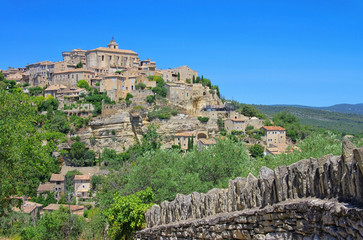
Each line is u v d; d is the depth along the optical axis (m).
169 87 176.25
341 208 9.52
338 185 10.27
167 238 23.30
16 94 51.50
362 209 8.82
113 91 176.75
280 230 12.60
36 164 46.69
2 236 56.22
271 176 13.36
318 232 10.77
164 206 25.03
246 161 42.41
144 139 159.75
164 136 163.25
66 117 170.00
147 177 41.72
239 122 167.12
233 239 15.68
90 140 165.50
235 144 44.75
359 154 9.01
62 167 148.62
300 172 11.95
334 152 31.50
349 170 9.68
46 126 54.75
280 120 186.88
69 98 182.88
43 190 127.44
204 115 172.50
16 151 42.28
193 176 38.72
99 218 56.22
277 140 157.88
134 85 183.25
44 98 184.38
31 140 48.16
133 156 150.12
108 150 161.75
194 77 196.25
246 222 14.65
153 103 171.12
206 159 41.81
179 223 21.33
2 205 48.22
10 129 43.56
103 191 63.59
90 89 189.12
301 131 164.25
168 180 38.59
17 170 43.59
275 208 12.69
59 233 58.47
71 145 159.62
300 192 12.06
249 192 14.82
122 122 164.88
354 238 9.15
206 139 154.62
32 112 52.25
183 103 175.38
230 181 16.50
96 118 167.00
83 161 158.88
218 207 17.59
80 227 60.03
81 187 132.62
